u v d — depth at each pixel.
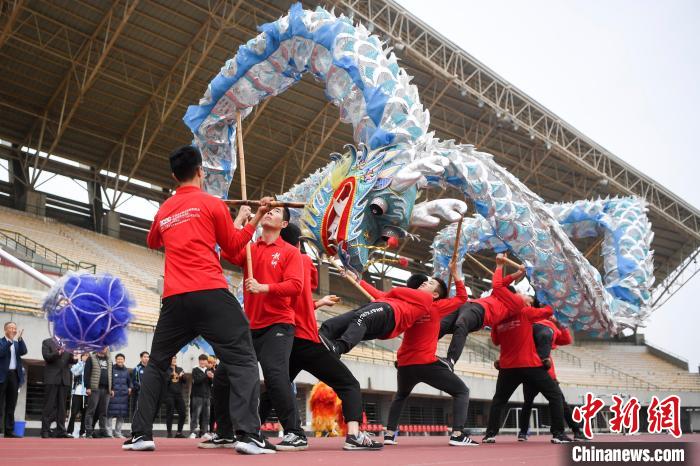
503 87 31.55
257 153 32.97
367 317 6.61
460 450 6.71
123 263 27.62
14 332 11.37
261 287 5.27
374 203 9.71
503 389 9.17
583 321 12.23
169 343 4.84
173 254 4.79
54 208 32.62
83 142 31.38
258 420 4.76
